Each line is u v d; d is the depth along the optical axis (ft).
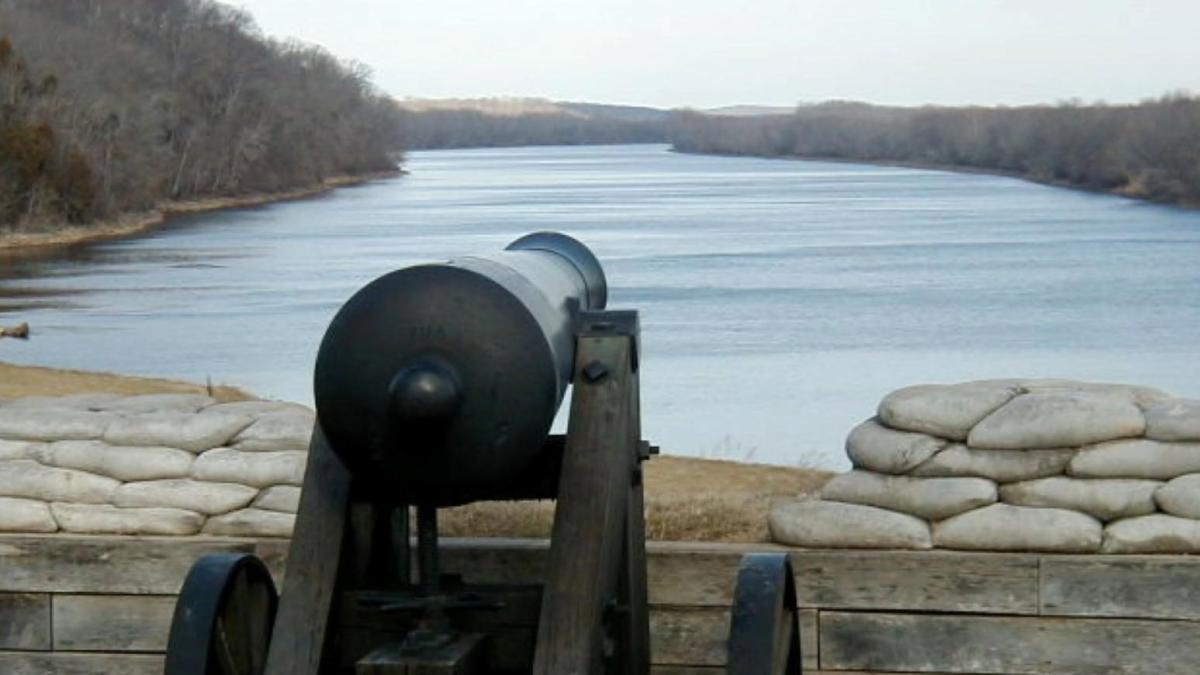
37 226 238.27
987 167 610.24
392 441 14.60
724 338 114.73
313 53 500.33
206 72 373.81
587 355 16.58
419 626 15.44
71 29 334.24
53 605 21.77
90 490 22.18
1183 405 20.58
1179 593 19.84
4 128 240.53
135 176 291.79
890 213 315.58
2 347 101.60
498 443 14.60
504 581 21.56
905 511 20.79
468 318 14.60
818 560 20.57
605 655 16.06
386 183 500.33
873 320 128.98
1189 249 213.25
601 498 15.89
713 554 20.84
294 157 424.05
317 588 15.84
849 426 70.03
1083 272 178.60
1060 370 101.50
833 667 20.61
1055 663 20.15
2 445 22.74
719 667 20.90
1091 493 20.27
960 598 20.31
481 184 501.15
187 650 14.96
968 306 141.69
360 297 14.82
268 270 175.42
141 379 62.13
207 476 22.17
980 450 20.70
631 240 233.96
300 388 82.94
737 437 65.98
